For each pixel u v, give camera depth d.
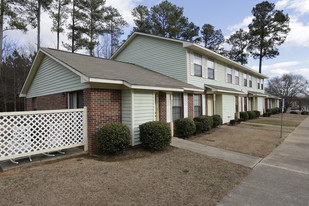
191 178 4.06
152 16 25.83
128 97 6.49
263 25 29.44
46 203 2.96
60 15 20.09
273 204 3.09
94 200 3.06
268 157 5.82
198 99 11.15
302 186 3.78
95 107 5.94
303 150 6.68
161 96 8.19
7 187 3.49
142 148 6.47
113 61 10.59
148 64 12.00
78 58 8.41
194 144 7.24
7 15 15.98
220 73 13.51
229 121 13.83
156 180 3.90
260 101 22.34
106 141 5.44
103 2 22.62
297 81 41.34
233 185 3.78
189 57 10.15
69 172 4.25
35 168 4.53
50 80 8.80
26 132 4.91
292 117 21.03
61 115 5.80
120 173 4.25
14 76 21.48
